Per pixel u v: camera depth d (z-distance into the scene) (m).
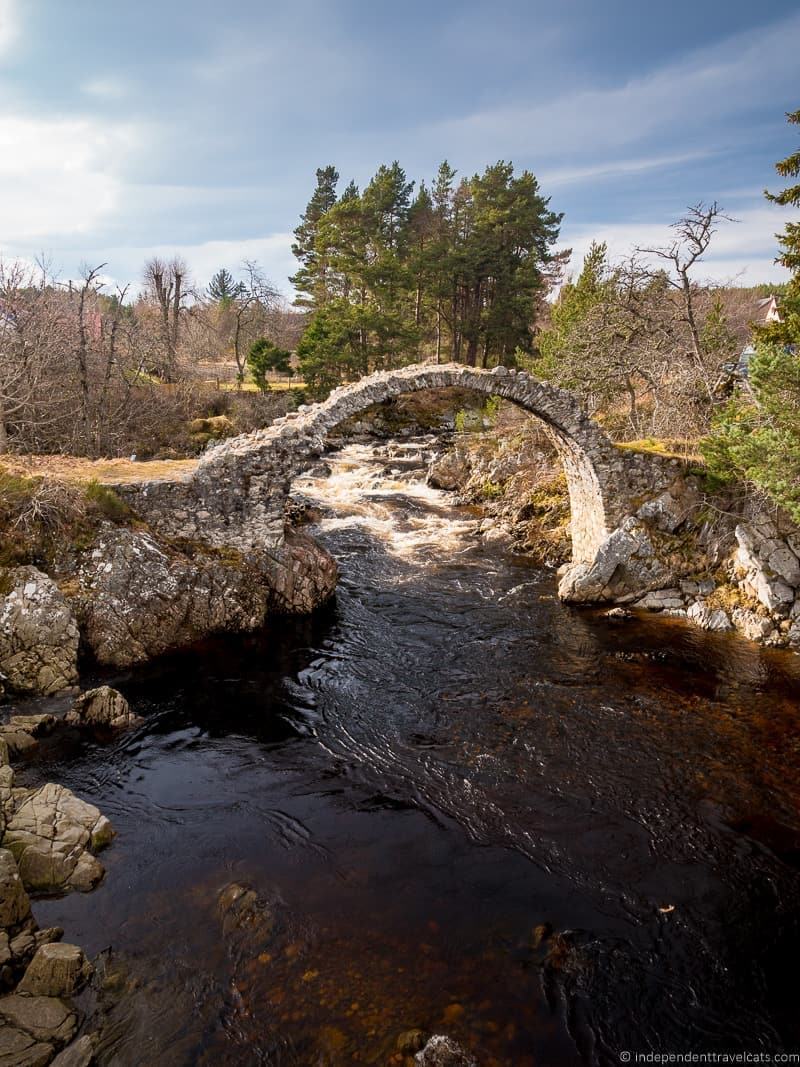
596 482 15.54
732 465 14.20
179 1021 5.89
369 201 42.53
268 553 14.73
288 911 7.14
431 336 51.53
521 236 43.09
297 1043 5.72
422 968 6.48
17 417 23.23
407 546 20.44
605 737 10.38
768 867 7.80
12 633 11.40
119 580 12.68
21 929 6.69
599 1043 5.79
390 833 8.39
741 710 11.09
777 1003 6.23
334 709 11.30
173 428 32.81
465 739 10.42
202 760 9.85
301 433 14.30
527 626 14.59
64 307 29.17
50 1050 5.50
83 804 8.34
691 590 15.22
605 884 7.57
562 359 23.38
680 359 19.25
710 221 17.73
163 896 7.31
